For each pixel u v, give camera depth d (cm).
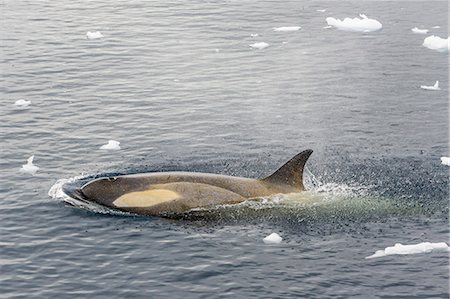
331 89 6744
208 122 5928
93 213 4250
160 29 8769
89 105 6297
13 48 7944
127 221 4172
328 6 9856
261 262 3784
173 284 3562
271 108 6278
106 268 3694
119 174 4847
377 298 3472
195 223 4169
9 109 6141
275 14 9425
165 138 5556
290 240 4006
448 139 5538
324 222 4206
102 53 7850
